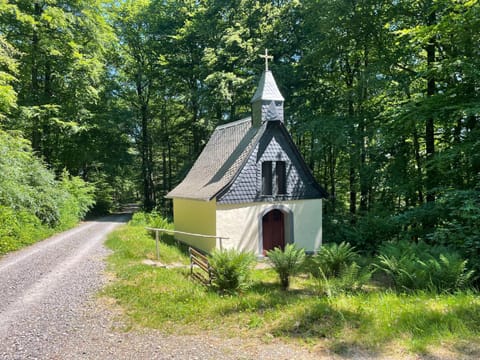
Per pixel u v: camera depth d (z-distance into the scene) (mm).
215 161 17656
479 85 11508
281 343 5117
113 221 25234
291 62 23188
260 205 14594
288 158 15242
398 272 8414
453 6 11875
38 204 16328
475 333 4926
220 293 7953
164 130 36438
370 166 16859
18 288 8094
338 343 4949
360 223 16500
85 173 33000
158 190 40438
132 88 34875
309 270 11531
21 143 17375
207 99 25078
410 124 13602
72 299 7332
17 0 21359
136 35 32594
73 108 24844
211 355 4836
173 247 15062
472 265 9016
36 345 5262
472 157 11055
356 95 17453
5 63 16891
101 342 5340
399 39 15656
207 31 25797
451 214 10305
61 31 23000
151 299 7168
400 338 4957
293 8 22266
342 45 18188
